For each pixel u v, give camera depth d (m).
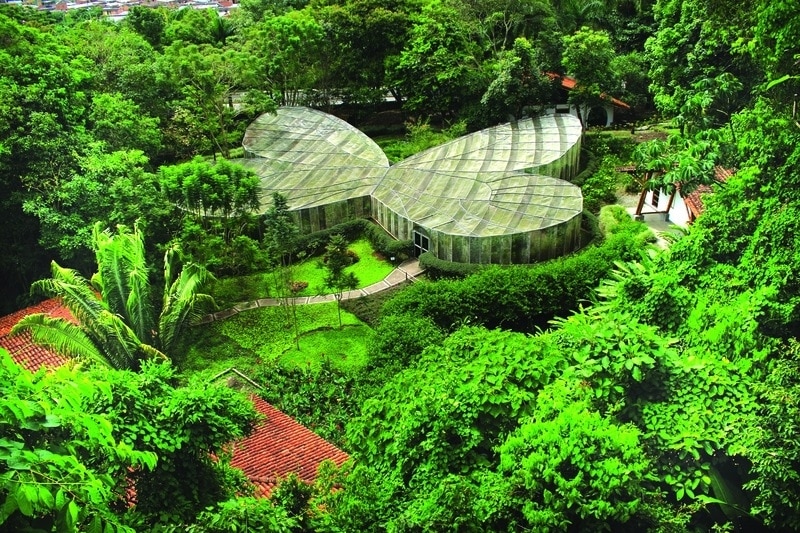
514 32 59.88
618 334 13.96
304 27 58.38
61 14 78.44
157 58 51.84
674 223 39.62
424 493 12.45
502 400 13.34
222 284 37.94
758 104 24.17
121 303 28.42
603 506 10.35
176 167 36.06
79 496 7.99
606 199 44.84
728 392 13.38
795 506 11.31
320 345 32.50
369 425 14.83
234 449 21.19
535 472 10.97
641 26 63.16
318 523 12.25
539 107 53.81
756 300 15.63
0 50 36.97
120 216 32.72
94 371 13.57
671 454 12.70
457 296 30.03
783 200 17.55
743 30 28.36
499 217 37.59
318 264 39.00
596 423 11.53
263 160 48.16
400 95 65.81
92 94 41.53
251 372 30.55
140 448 12.54
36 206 33.34
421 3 63.59
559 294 30.38
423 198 41.25
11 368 9.27
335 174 46.16
